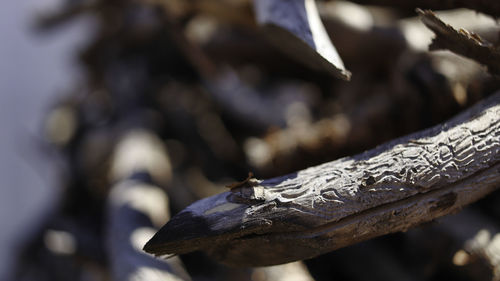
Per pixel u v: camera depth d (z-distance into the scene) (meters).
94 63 1.32
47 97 2.70
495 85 0.66
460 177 0.58
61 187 1.25
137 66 1.21
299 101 1.08
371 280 0.79
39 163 2.12
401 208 0.58
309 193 0.58
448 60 0.73
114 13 1.23
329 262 0.82
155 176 0.87
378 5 0.79
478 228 0.70
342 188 0.58
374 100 0.79
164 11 1.02
